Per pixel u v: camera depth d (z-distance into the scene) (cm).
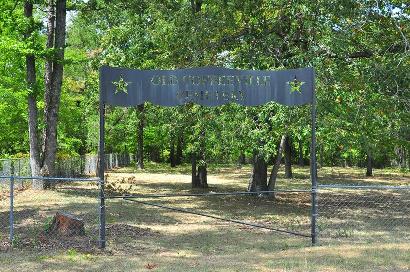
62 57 2491
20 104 3069
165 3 2331
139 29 2381
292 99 1109
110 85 1082
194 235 1338
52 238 1188
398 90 1666
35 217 1555
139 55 2366
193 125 2105
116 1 2509
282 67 1708
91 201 2003
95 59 2677
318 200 2333
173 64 1911
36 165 2481
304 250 1059
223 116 1850
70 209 1747
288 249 1111
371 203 2233
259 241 1251
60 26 2473
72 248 1088
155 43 2253
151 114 2512
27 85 2489
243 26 1906
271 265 915
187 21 1936
